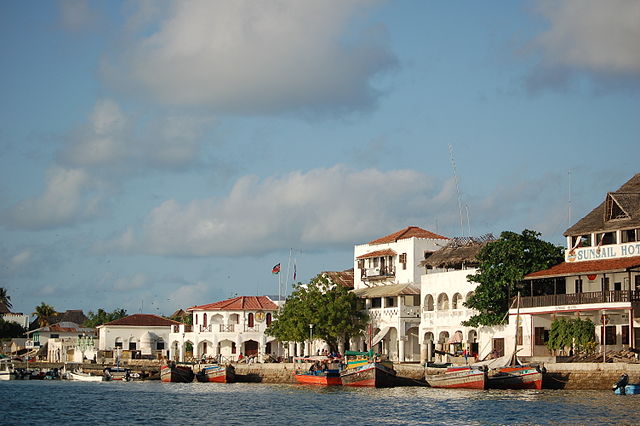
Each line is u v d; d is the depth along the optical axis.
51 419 71.69
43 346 189.88
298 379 108.81
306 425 64.62
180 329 147.12
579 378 81.94
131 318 166.50
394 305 117.62
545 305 91.00
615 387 77.31
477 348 102.69
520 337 94.62
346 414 70.31
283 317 120.62
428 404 74.81
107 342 163.38
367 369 96.75
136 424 67.62
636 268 83.88
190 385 114.62
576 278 92.88
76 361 173.38
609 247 89.75
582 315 90.44
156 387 111.25
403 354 112.12
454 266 113.75
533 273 94.62
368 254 125.25
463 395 81.81
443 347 107.25
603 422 60.75
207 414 73.44
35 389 110.56
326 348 126.25
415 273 118.75
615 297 84.19
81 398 92.75
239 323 142.12
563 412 66.06
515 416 64.94
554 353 91.06
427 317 110.12
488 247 99.62
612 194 90.19
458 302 106.19
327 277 132.12
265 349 141.50
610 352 84.06
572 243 94.94
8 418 72.69
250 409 76.44
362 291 122.62
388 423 64.31
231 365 119.25
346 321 115.50
